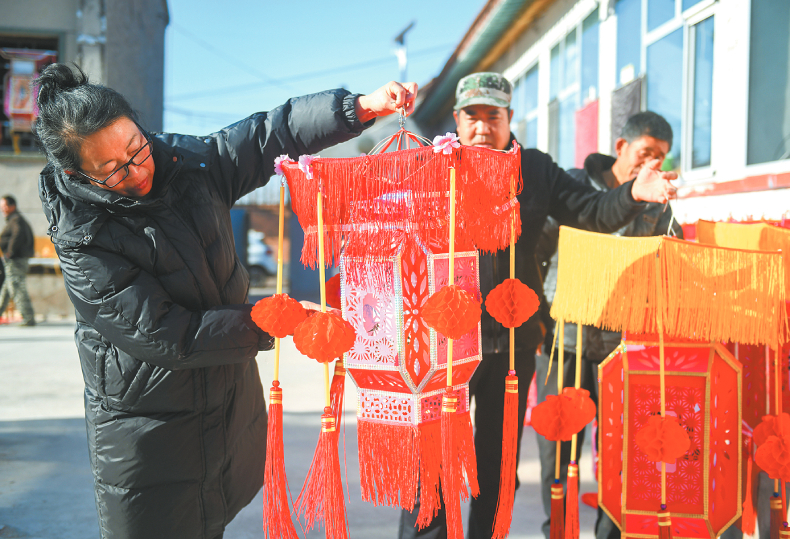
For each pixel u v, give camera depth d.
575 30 6.27
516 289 1.43
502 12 7.34
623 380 1.58
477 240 1.41
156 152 1.39
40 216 9.14
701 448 1.52
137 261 1.34
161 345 1.28
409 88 1.49
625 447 1.55
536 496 2.76
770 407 1.70
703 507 1.52
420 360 1.40
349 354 1.44
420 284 1.41
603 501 1.59
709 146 3.71
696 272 1.42
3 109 9.36
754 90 3.19
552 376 2.29
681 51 4.09
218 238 1.49
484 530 1.82
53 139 1.21
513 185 1.36
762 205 2.51
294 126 1.55
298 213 1.42
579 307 1.53
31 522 2.45
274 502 1.34
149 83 9.80
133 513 1.38
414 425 1.38
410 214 1.36
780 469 1.41
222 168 1.53
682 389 1.54
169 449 1.38
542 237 2.32
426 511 1.40
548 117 7.11
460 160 1.33
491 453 1.82
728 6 3.39
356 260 1.41
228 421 1.48
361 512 2.59
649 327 1.48
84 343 1.39
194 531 1.44
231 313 1.34
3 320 8.80
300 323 1.30
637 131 2.34
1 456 3.18
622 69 5.06
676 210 3.41
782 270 1.44
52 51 9.30
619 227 1.84
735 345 1.91
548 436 1.51
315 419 3.90
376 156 1.35
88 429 1.43
